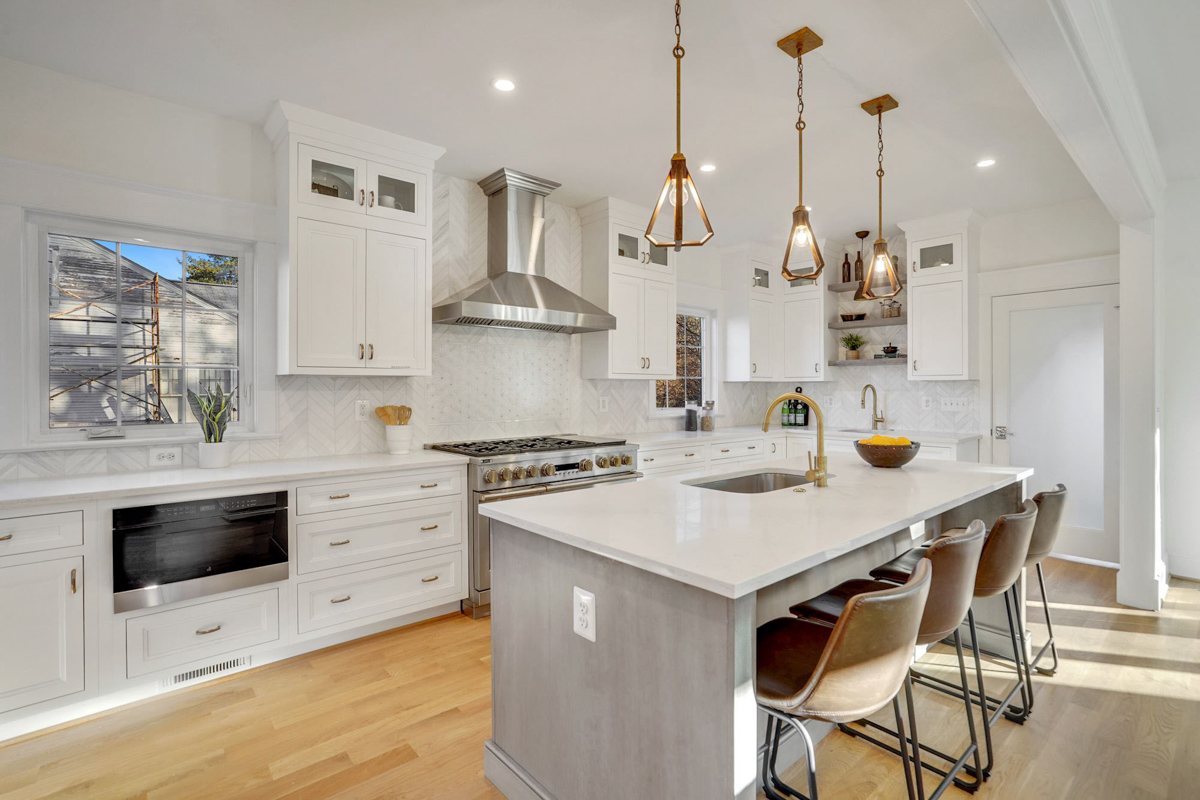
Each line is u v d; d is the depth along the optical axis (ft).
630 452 13.00
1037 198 13.58
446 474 10.59
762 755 6.23
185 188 9.44
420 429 12.16
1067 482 14.06
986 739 6.37
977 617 9.39
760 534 5.21
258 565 8.61
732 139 10.51
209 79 8.65
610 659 5.06
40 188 8.29
